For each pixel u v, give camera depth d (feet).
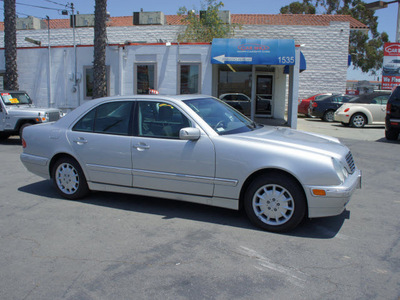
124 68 50.88
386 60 64.39
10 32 50.55
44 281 11.37
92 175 18.39
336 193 13.97
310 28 77.71
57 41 81.82
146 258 12.85
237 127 17.34
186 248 13.64
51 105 54.13
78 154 18.48
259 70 65.82
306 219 16.71
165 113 17.01
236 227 15.66
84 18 80.79
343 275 11.75
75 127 18.92
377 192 21.50
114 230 15.34
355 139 42.91
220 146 15.48
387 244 14.14
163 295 10.59
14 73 51.49
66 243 14.06
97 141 18.01
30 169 20.35
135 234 14.93
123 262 12.55
